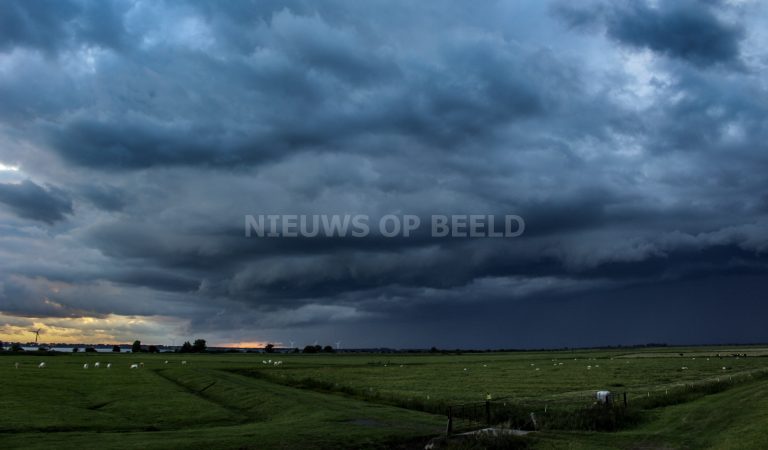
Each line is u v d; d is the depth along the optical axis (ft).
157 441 129.08
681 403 199.52
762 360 533.14
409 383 320.09
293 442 131.23
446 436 143.13
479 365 547.90
